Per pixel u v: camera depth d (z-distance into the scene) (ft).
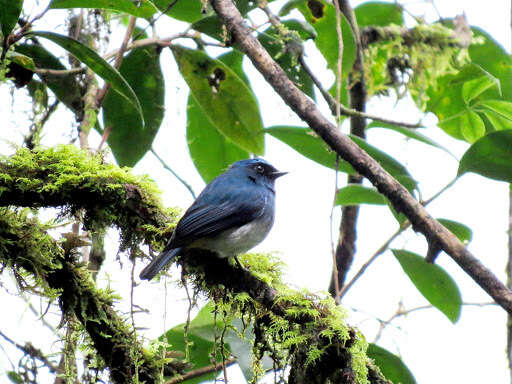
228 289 28.91
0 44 29.14
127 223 29.14
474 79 33.22
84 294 28.91
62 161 28.53
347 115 30.78
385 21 38.50
